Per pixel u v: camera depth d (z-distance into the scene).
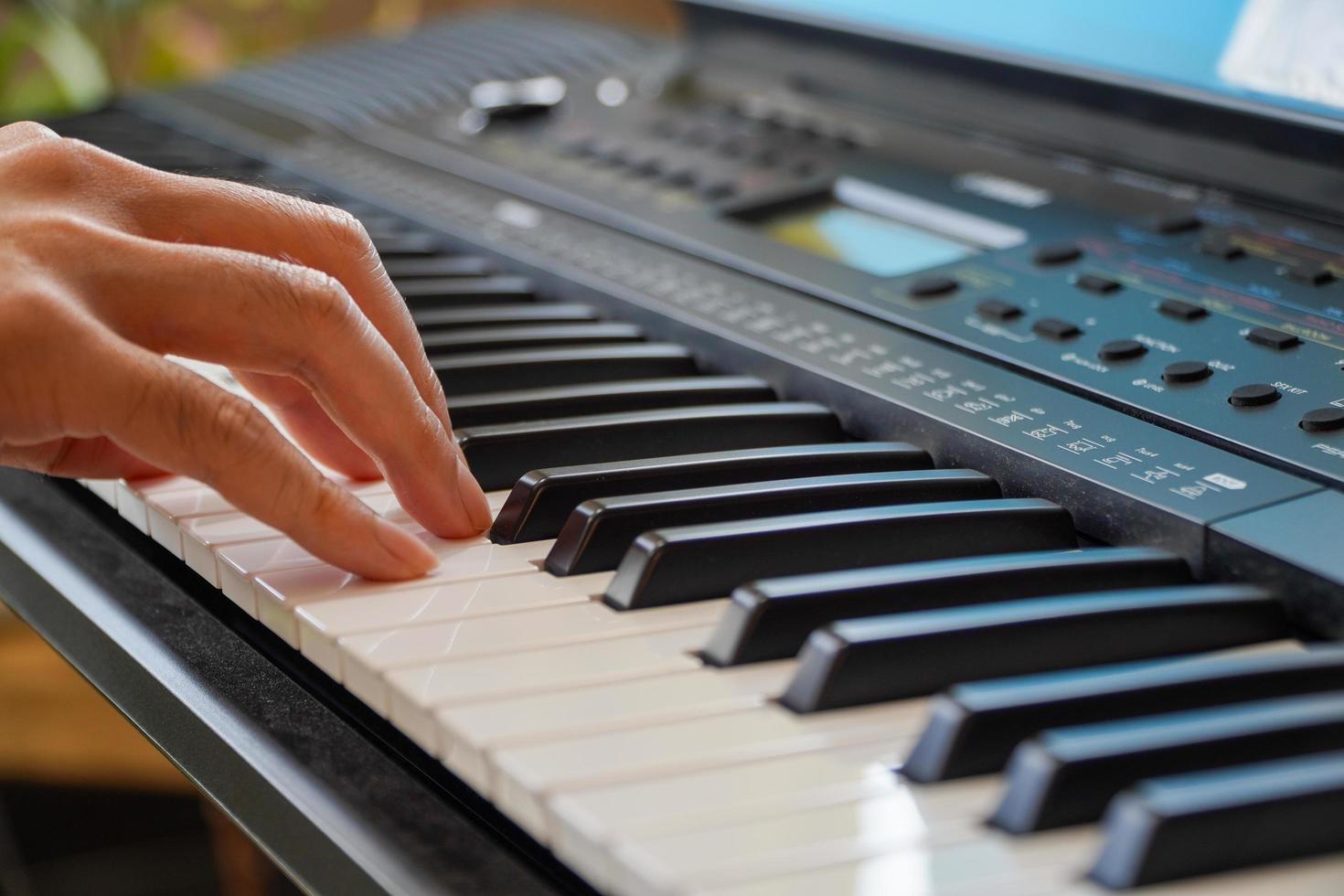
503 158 0.78
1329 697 0.45
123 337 0.52
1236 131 0.65
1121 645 0.48
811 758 0.45
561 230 0.71
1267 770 0.43
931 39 0.72
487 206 0.74
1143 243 0.64
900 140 0.74
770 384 0.61
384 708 0.47
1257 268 0.61
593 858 0.43
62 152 0.55
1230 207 0.65
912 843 0.43
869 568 0.51
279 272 0.53
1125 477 0.53
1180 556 0.51
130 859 1.03
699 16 0.83
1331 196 0.63
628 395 0.59
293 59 1.00
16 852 1.01
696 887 0.42
